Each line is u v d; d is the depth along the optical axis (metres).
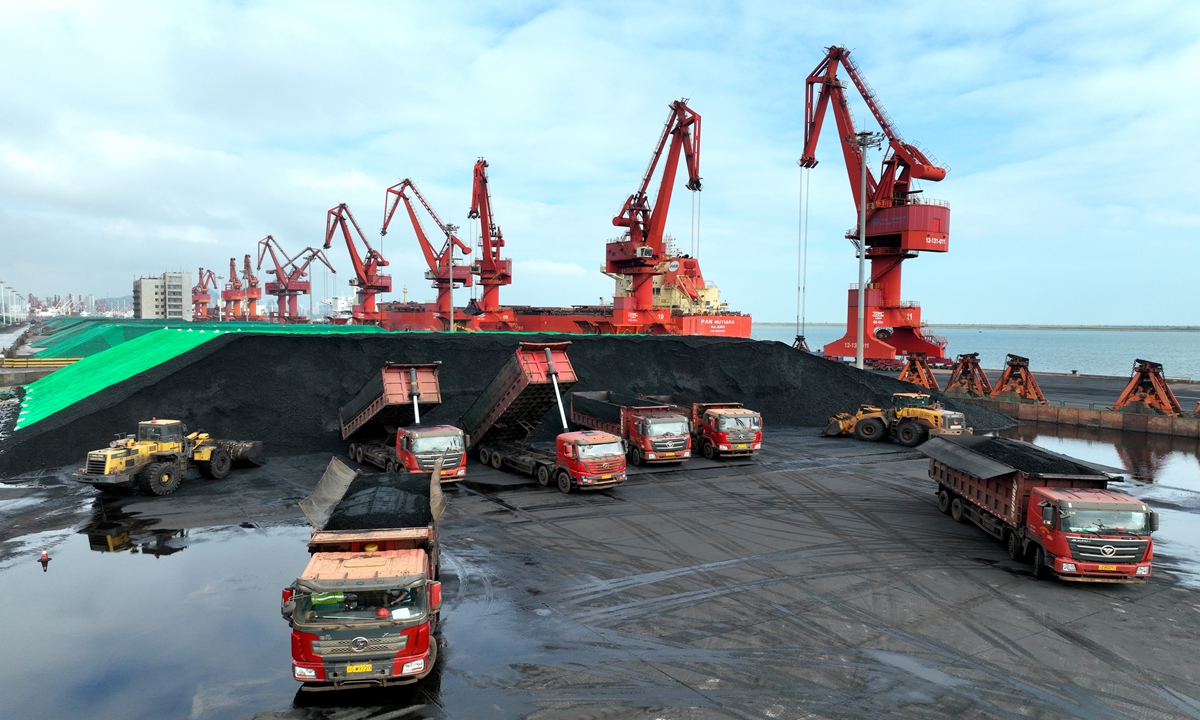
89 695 10.07
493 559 16.27
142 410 28.56
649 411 28.55
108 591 13.96
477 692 10.20
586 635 12.17
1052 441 35.53
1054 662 11.23
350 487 14.05
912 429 32.00
